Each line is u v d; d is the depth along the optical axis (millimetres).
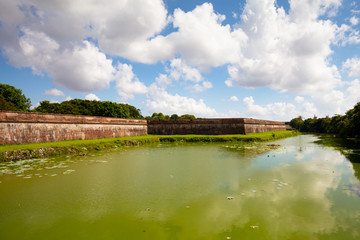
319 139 35469
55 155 16359
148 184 9453
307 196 7793
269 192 8242
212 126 35500
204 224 5863
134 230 5605
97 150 19312
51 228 5781
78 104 45656
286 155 16703
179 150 19906
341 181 9578
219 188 8797
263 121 46281
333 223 5867
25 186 9195
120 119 29797
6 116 16812
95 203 7410
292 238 5148
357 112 31672
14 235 5438
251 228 5617
